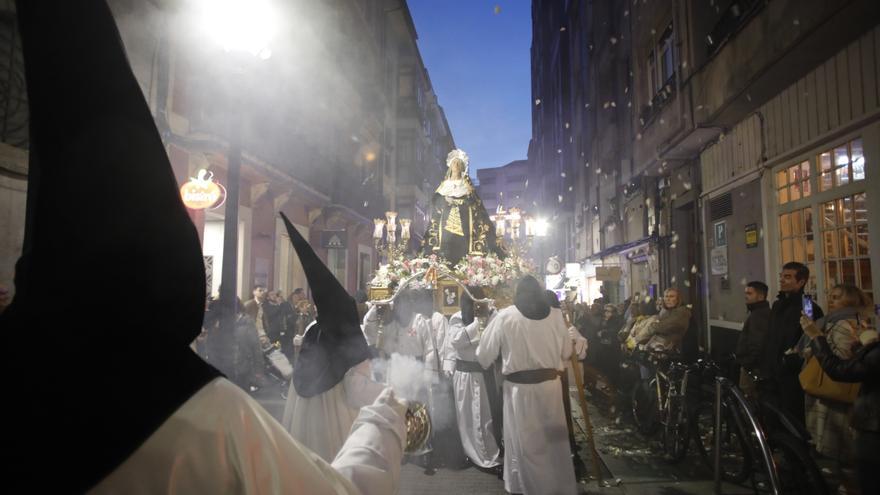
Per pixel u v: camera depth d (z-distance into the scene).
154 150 0.72
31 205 0.69
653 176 13.05
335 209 16.95
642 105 12.97
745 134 8.60
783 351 4.84
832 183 6.40
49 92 0.68
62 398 0.63
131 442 0.64
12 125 5.71
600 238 20.28
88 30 0.70
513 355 4.33
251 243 12.48
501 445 5.40
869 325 4.11
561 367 4.41
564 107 31.05
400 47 30.05
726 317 9.38
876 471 2.93
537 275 8.07
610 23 17.42
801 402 4.82
